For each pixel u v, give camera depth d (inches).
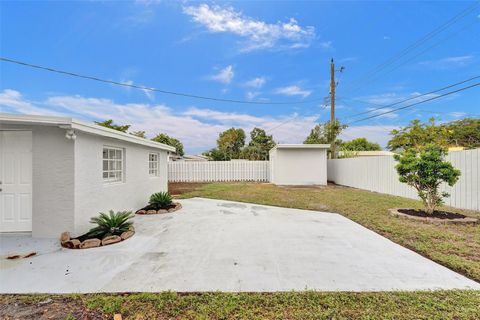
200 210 293.0
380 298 101.3
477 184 266.4
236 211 287.4
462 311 91.5
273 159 628.1
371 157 474.6
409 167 245.0
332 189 503.5
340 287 110.7
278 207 314.3
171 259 143.0
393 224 220.4
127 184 257.3
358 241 177.2
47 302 99.2
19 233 175.6
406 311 92.2
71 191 170.9
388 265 135.0
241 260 141.7
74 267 131.6
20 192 175.9
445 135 460.4
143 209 282.4
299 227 216.2
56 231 171.0
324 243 172.6
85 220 184.2
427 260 141.9
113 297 101.8
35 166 170.9
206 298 101.2
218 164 701.9
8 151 175.3
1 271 126.6
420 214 247.9
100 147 205.9
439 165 234.4
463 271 127.5
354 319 88.1
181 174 697.0
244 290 108.2
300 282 115.3
